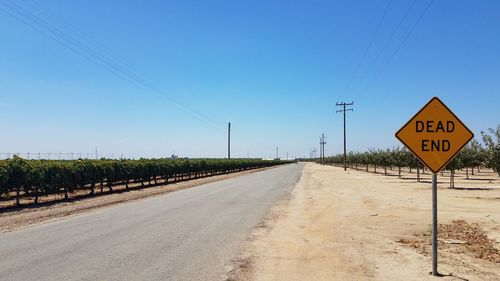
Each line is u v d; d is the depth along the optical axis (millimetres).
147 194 28391
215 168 67125
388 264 9094
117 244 10758
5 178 20578
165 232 12742
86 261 8789
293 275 8062
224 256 9516
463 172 69938
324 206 21109
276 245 11109
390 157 55906
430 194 28266
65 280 7293
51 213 17906
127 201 23672
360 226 14742
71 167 25922
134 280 7348
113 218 16078
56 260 8867
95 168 28656
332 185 37969
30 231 13000
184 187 35750
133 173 34562
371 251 10516
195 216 16734
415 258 9742
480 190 31734
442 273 8312
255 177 55000
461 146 8070
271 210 19219
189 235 12266
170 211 18438
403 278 7922
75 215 17281
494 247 11219
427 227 14570
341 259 9555
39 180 22828
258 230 13508
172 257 9289
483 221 15969
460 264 9211
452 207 20641
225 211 18578
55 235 12148
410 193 29219
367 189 33094
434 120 8133
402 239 12281
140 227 13727
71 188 26188
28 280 7293
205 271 8094
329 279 7805
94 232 12680
